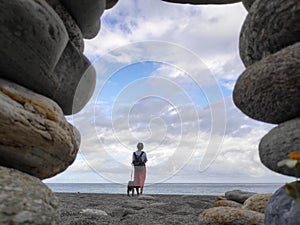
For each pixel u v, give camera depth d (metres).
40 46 1.34
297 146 1.20
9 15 1.19
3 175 1.14
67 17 1.69
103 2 1.87
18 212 1.04
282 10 1.32
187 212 2.73
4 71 1.27
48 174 1.50
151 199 4.21
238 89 1.54
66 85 1.64
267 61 1.35
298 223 1.01
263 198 2.42
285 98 1.26
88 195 5.19
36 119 1.29
